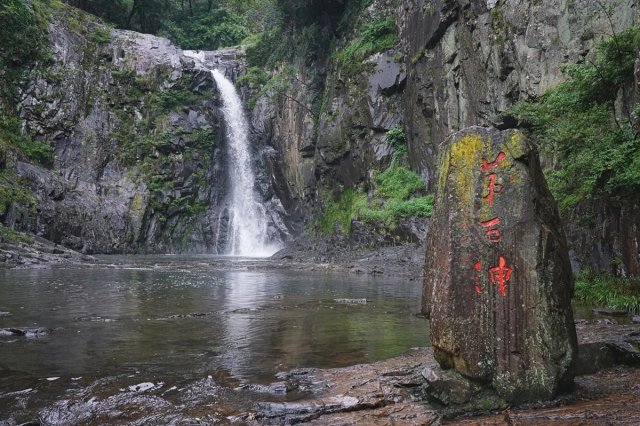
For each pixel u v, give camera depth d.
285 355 5.83
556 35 15.58
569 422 3.28
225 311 9.04
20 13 29.84
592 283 10.21
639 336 6.14
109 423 3.60
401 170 24.94
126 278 15.05
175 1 45.38
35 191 26.70
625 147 9.04
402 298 11.15
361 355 5.87
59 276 15.05
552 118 12.51
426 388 3.85
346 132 27.84
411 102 24.91
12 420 3.64
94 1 38.97
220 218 35.41
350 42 29.05
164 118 34.03
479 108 19.70
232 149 36.84
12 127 28.94
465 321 3.77
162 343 6.36
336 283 14.53
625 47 10.45
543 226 3.76
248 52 38.12
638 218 9.40
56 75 31.36
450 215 3.91
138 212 31.59
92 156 31.61
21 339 6.47
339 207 28.16
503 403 3.66
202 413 3.79
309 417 3.69
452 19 21.97
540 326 3.66
